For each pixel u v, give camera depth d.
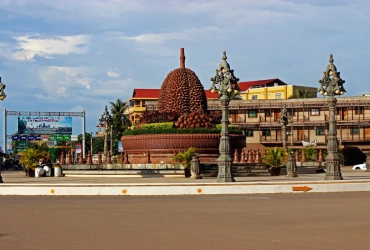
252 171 42.56
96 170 45.22
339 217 17.78
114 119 105.31
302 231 15.08
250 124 87.25
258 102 87.38
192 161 39.09
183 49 54.91
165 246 13.05
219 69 31.58
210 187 27.61
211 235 14.51
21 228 15.75
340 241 13.59
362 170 60.97
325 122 83.75
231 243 13.39
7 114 89.06
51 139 91.19
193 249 12.70
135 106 110.56
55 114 90.81
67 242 13.58
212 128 49.78
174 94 52.66
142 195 27.22
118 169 44.69
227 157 30.86
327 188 28.55
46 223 16.70
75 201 23.91
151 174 43.06
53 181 37.22
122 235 14.54
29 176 46.50
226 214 18.67
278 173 42.84
